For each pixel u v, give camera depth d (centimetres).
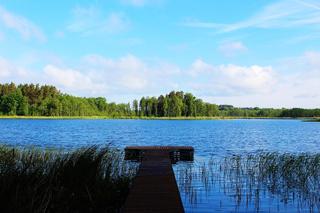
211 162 2119
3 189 787
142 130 6575
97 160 1223
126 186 1177
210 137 4978
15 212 720
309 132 6756
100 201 982
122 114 16450
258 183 1426
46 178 967
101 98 16925
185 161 2262
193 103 16875
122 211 866
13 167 995
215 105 18512
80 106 14875
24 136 4431
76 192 977
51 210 838
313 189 1316
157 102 16400
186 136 5112
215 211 1037
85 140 3969
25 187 848
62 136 4566
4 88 13775
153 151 2223
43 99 14338
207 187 1352
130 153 2316
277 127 9231
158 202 947
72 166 1111
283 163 1794
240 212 1030
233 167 1859
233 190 1302
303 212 1032
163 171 1438
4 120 11044
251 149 3278
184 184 1407
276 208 1070
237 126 9556
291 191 1287
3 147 1986
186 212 1027
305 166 1761
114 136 4828
